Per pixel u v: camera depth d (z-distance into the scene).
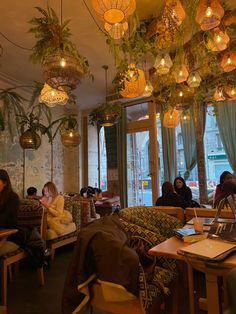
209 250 1.50
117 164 6.65
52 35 2.28
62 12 3.22
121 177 6.43
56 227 3.91
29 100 5.54
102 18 1.79
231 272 1.19
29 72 4.98
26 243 2.96
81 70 2.40
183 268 2.67
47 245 3.71
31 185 5.81
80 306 1.68
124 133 6.48
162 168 6.04
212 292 1.56
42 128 5.20
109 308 1.69
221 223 2.04
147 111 6.29
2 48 4.00
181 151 5.93
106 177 7.04
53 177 6.54
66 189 6.98
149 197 6.23
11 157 5.32
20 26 3.49
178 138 5.97
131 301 1.61
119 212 2.42
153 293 1.68
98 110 4.82
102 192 6.69
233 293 1.15
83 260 1.64
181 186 4.46
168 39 2.39
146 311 1.55
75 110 7.18
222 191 3.28
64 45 2.29
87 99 6.54
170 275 1.96
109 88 5.82
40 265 3.02
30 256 3.00
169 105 3.25
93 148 7.36
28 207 3.27
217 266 1.39
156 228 2.44
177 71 2.72
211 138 5.56
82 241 1.69
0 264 2.64
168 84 3.12
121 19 1.79
